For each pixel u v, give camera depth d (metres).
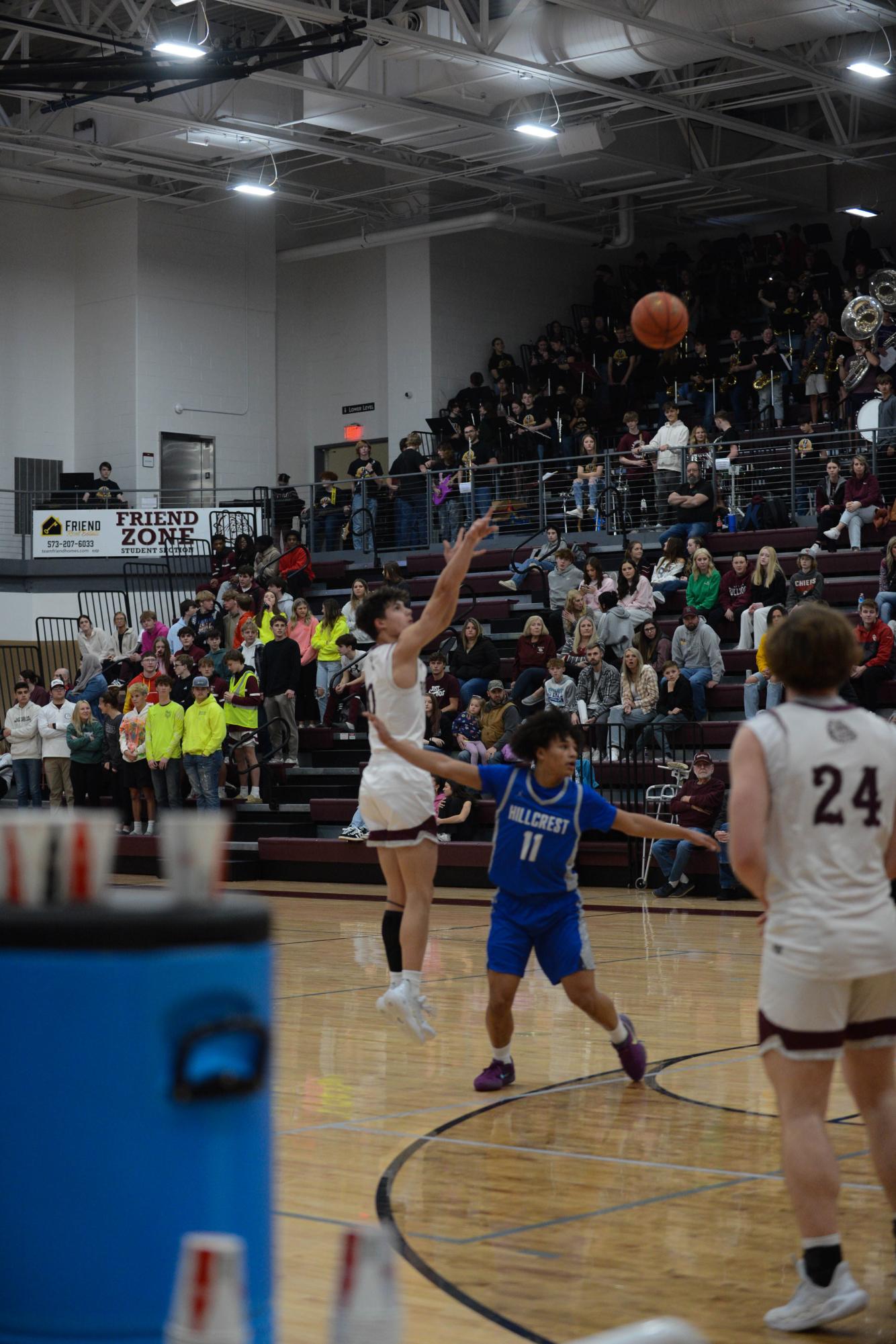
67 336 26.62
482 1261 3.91
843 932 3.43
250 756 16.94
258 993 2.75
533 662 16.02
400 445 25.50
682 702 14.85
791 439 19.83
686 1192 4.55
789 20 18.03
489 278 27.69
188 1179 2.62
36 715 18.09
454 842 14.74
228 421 27.06
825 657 3.51
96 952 2.61
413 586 20.67
